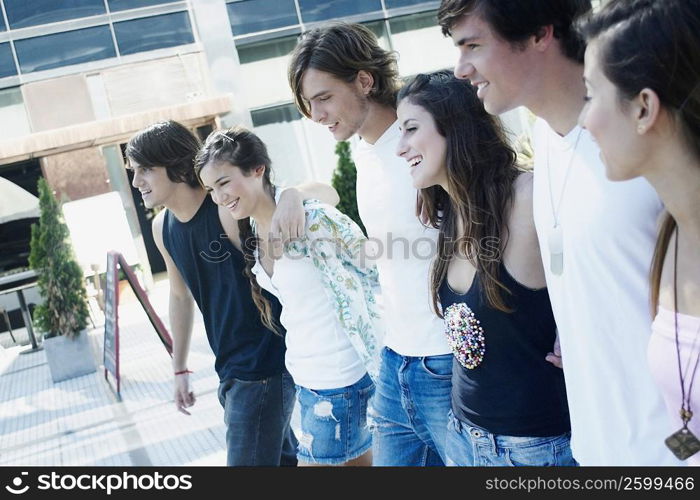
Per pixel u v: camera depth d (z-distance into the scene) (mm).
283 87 11023
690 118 1080
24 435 5578
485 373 1684
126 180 11062
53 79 10594
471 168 1651
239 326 2627
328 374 2354
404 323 2082
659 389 1247
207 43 10781
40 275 7281
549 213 1426
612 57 1085
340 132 2213
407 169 2049
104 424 5430
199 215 2609
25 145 10102
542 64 1379
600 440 1413
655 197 1261
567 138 1381
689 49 1030
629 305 1312
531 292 1599
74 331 7273
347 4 11031
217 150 2336
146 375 6680
